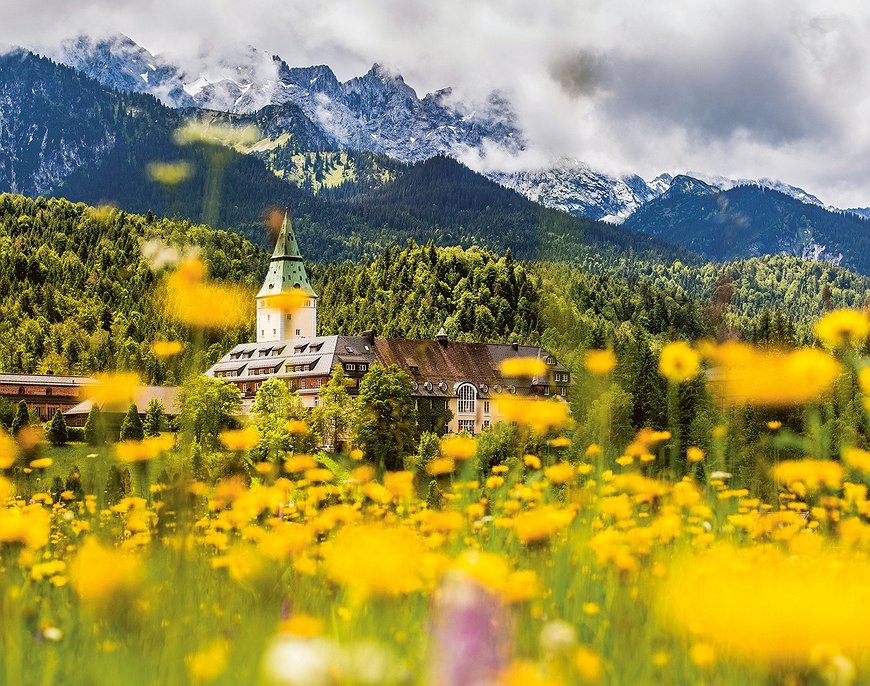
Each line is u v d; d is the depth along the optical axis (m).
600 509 5.38
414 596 3.52
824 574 1.86
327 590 3.80
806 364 5.09
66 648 3.18
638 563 4.17
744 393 5.42
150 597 3.41
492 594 1.51
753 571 2.52
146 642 3.11
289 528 4.55
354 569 2.42
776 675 2.16
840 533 4.72
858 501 4.95
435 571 3.44
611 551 4.07
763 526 5.02
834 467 5.07
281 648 1.57
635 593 3.66
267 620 3.42
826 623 1.58
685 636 2.89
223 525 5.20
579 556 4.35
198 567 4.20
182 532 3.89
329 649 1.60
